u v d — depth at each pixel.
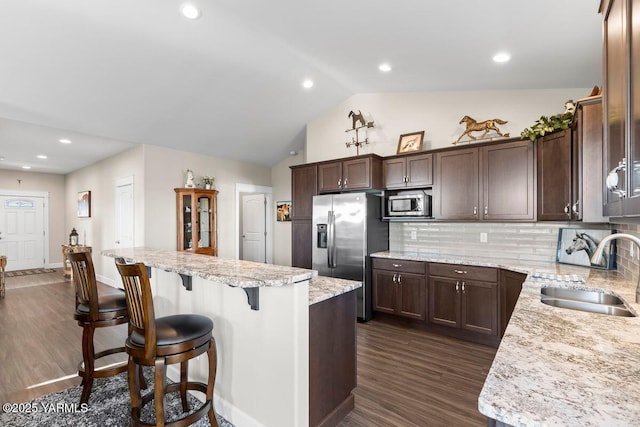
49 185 7.91
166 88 3.67
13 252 7.45
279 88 4.12
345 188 4.24
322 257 4.31
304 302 1.71
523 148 3.19
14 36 2.66
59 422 1.96
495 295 3.12
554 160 2.88
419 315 3.62
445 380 2.52
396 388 2.40
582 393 0.73
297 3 2.39
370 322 3.94
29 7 2.44
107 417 2.01
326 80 4.02
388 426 1.95
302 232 4.74
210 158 5.79
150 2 2.51
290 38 2.96
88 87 3.41
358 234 3.96
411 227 4.25
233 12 2.59
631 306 1.46
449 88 3.84
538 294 1.76
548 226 3.30
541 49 2.56
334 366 1.98
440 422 2.00
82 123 4.07
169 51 3.12
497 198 3.34
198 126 4.67
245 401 1.94
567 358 0.92
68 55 2.95
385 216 4.19
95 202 6.47
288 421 1.71
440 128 4.03
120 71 3.26
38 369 2.64
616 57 1.12
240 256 7.32
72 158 6.02
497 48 2.65
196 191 5.27
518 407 0.68
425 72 3.43
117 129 4.36
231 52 3.25
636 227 2.02
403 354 3.01
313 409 1.81
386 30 2.62
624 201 1.00
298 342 1.68
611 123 1.21
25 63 2.96
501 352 0.97
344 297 2.07
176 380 2.46
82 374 2.17
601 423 0.62
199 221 5.41
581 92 3.26
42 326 3.66
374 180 4.05
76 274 2.21
